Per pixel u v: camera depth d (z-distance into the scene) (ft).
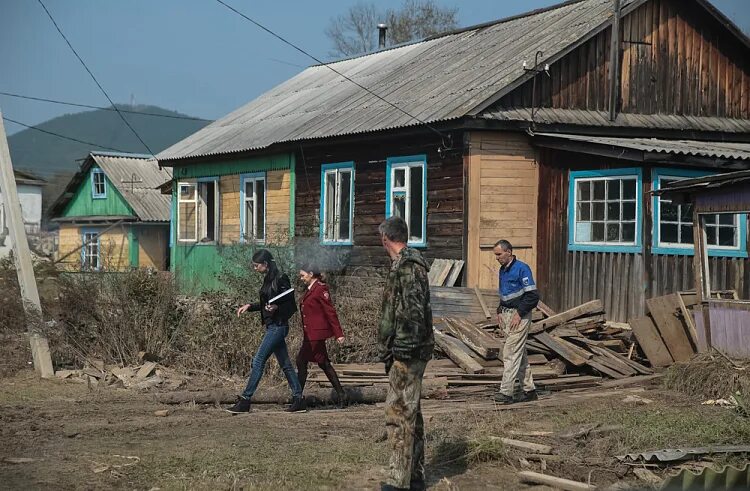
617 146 46.88
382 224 21.79
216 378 39.22
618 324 46.24
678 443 26.48
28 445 26.08
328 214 63.98
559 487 22.30
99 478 22.40
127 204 116.26
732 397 32.07
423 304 21.20
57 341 42.22
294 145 64.90
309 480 22.44
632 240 47.83
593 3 62.23
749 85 61.67
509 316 34.12
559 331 43.16
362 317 44.52
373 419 30.91
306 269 34.30
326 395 34.35
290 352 40.37
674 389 36.11
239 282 46.19
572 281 50.93
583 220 50.62
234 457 24.54
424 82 62.59
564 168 51.62
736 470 22.54
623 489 22.34
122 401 34.32
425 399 35.68
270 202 70.49
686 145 49.96
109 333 42.29
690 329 40.81
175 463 23.85
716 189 38.29
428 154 54.39
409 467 21.06
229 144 74.02
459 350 40.91
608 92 56.08
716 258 47.78
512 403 33.91
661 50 57.93
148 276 44.24
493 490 22.26
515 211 52.54
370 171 59.62
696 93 59.31
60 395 35.63
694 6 58.59
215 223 78.18
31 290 41.14
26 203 138.00
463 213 51.31
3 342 44.91
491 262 51.83
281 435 27.81
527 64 52.01
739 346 37.01
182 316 43.50
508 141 52.29
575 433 27.32
